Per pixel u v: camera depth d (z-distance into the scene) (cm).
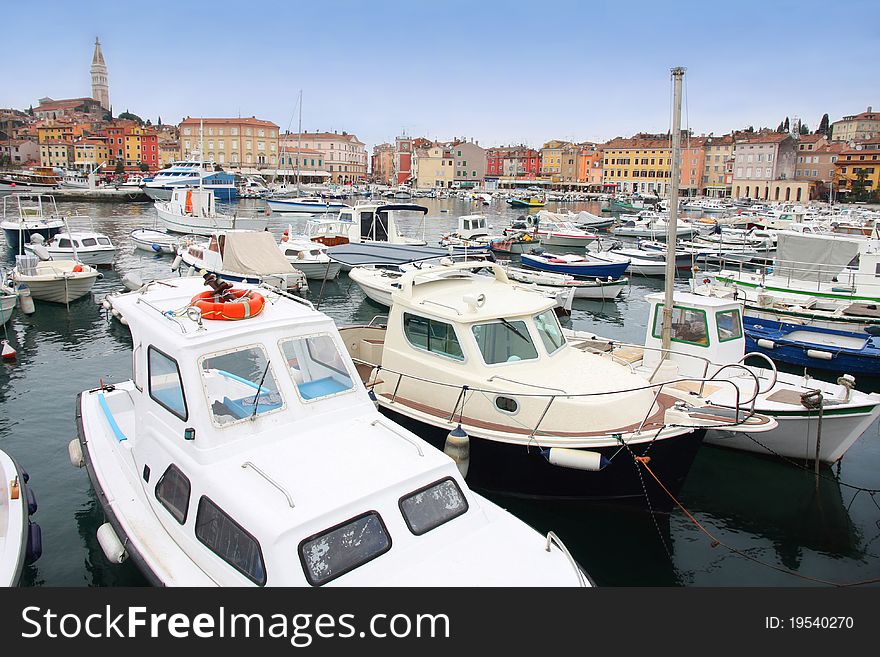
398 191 11000
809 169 10688
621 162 12325
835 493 1018
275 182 11262
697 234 4541
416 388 970
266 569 520
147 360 692
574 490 872
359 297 2534
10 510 712
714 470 1082
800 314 1755
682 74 1102
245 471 596
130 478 719
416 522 580
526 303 972
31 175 9494
